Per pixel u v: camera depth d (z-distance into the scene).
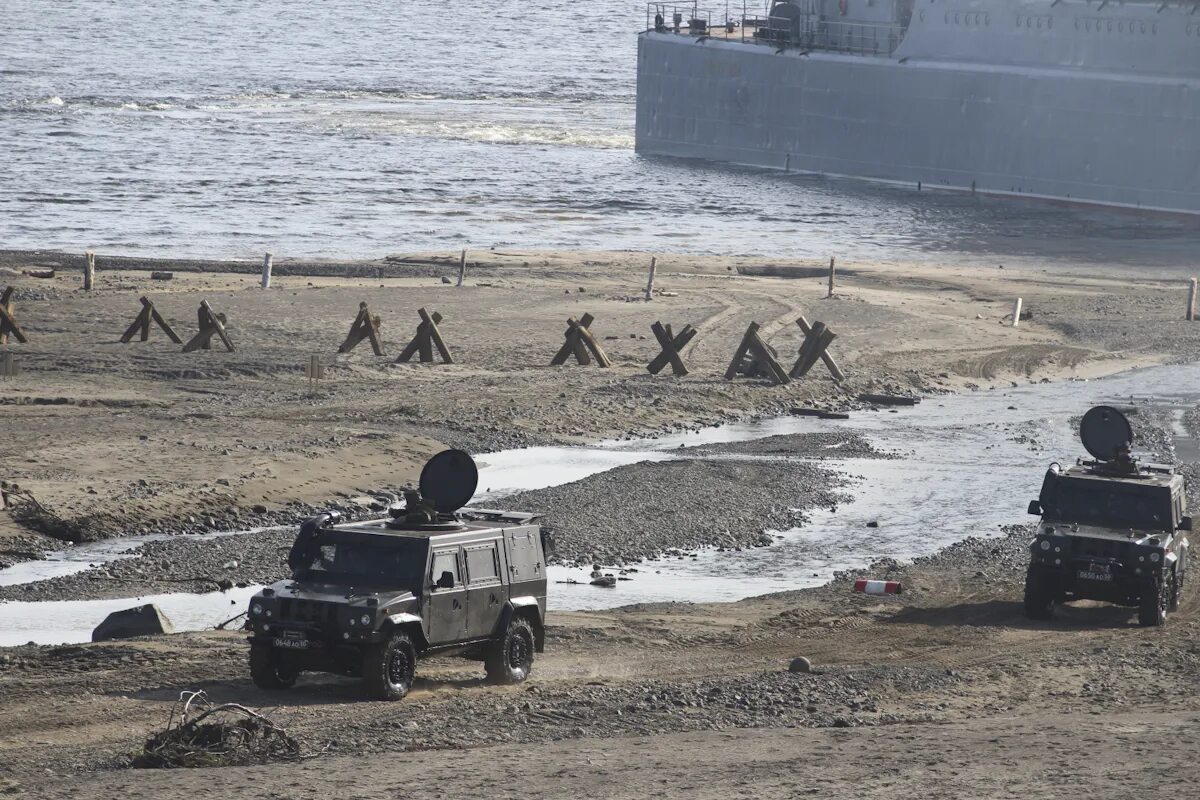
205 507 115.38
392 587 68.44
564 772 53.50
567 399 166.75
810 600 96.31
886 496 131.25
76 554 103.50
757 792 50.31
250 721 58.97
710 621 89.12
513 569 73.38
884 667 76.50
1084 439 99.62
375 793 50.38
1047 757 55.59
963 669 77.00
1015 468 145.25
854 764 54.62
